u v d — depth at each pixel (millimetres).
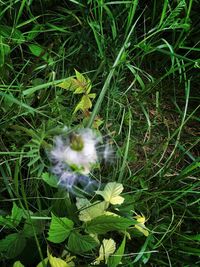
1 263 250
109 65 334
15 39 305
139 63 344
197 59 355
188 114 362
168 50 369
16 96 308
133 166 320
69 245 241
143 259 276
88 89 279
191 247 296
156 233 296
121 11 357
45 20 343
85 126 273
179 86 369
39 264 231
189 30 365
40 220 250
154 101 357
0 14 307
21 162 283
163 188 305
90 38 347
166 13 342
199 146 349
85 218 252
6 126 276
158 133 344
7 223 246
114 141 298
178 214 308
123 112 314
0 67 298
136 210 300
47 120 297
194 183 317
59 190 259
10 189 258
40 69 319
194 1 373
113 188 257
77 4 348
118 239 286
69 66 332
